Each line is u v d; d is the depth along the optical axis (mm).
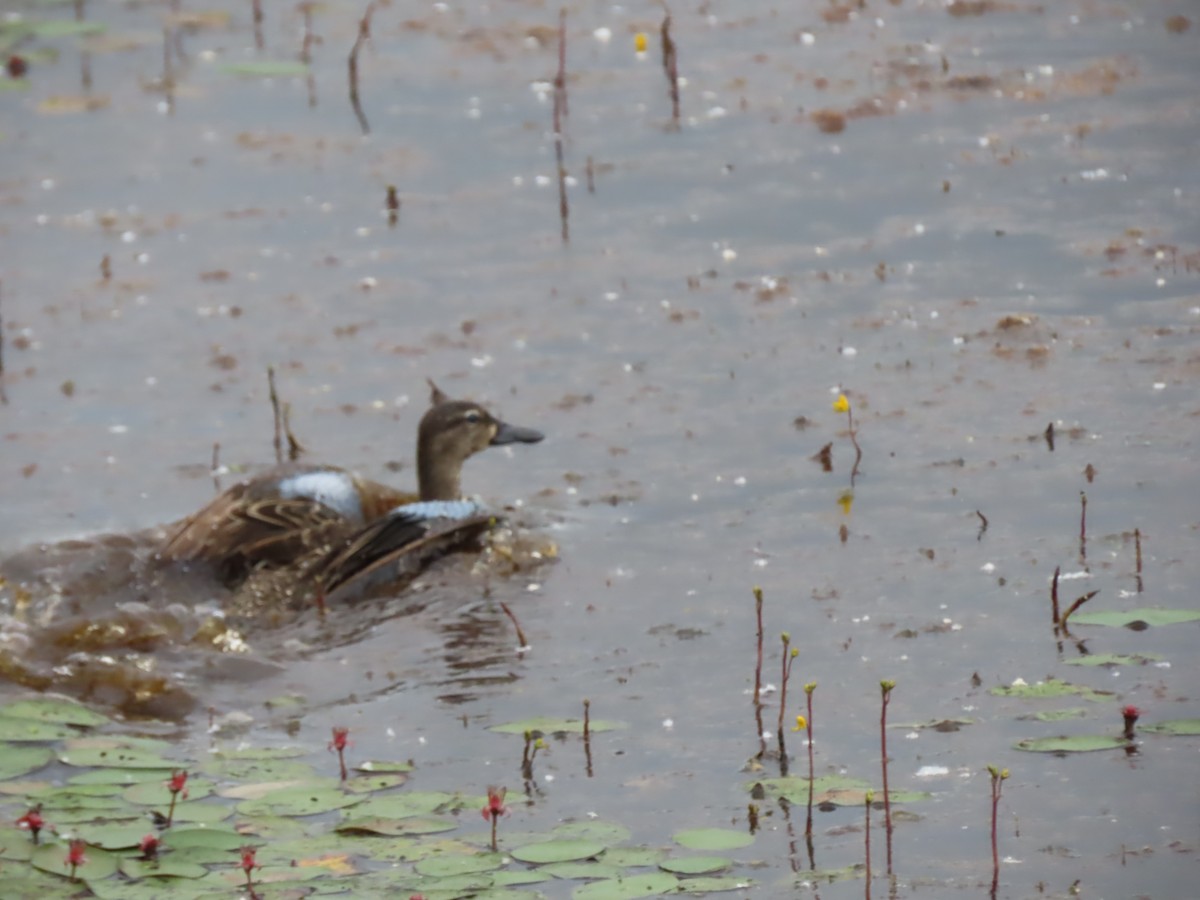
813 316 17500
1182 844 9062
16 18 28703
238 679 11891
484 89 24641
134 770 10422
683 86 24266
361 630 12648
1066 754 10000
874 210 19938
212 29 28172
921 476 14203
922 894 8742
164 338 17922
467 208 20812
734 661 11570
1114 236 18641
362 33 25406
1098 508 13359
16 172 22594
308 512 14117
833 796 9742
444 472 14453
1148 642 11320
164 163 22688
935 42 25391
